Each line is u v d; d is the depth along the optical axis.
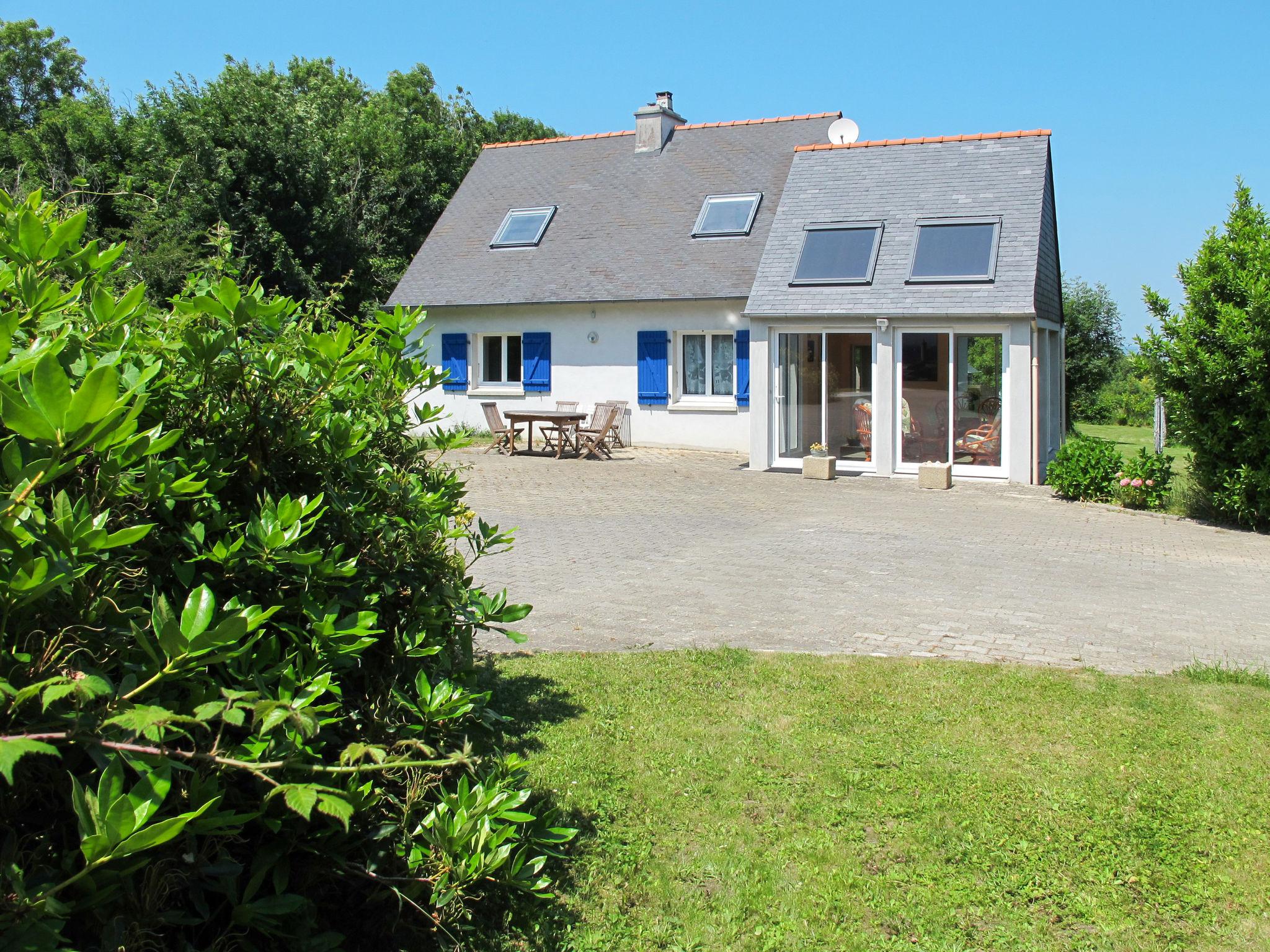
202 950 2.75
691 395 21.12
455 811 3.24
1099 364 32.84
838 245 17.34
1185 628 7.65
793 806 4.45
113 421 2.09
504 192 24.55
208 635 2.18
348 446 3.38
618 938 3.51
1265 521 12.72
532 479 16.55
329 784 2.79
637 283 20.88
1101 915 3.70
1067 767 4.84
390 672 3.60
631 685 5.99
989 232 16.55
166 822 2.04
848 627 7.59
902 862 4.03
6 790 2.22
